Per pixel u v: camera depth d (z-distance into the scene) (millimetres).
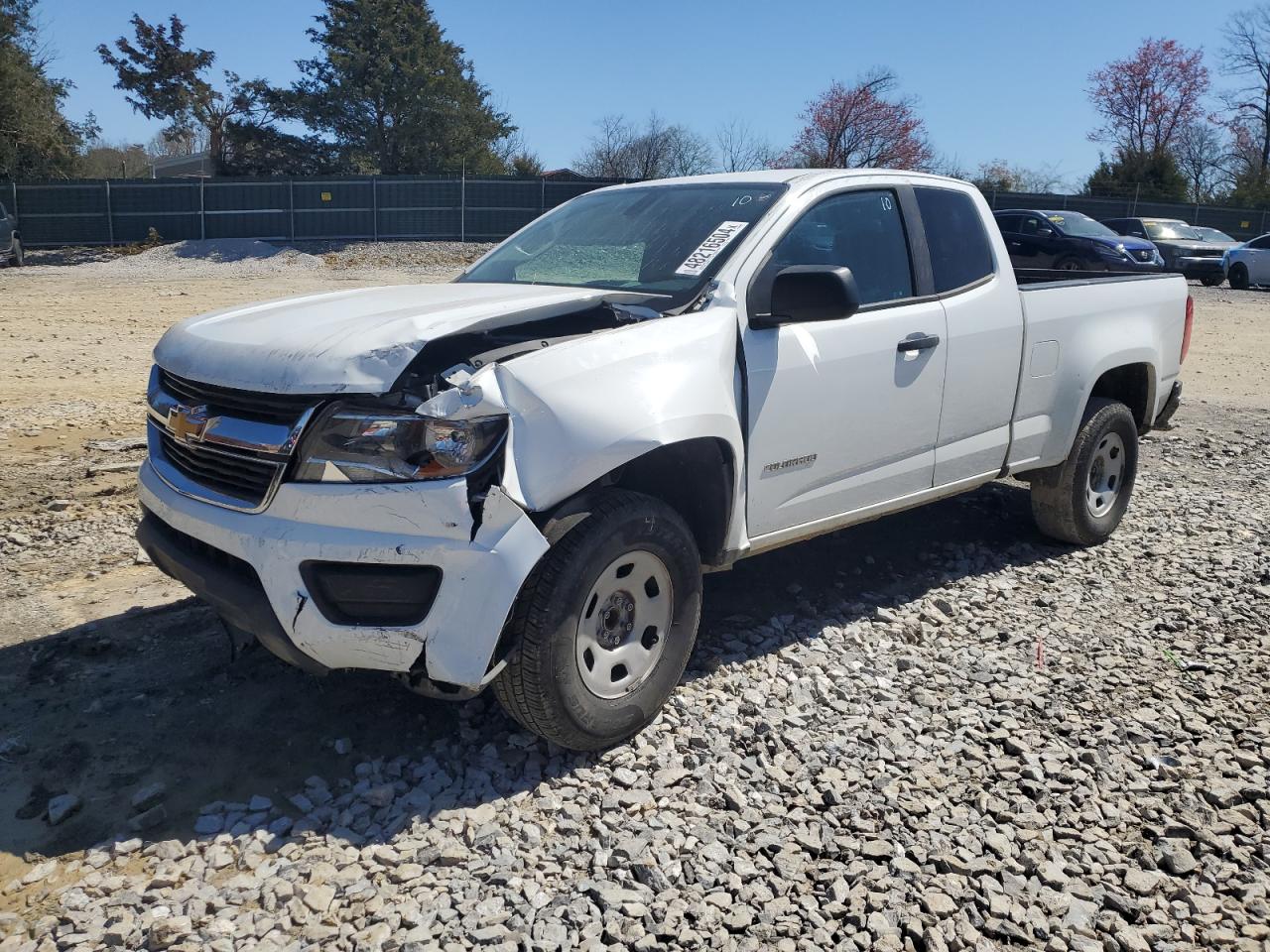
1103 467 5746
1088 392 5414
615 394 3318
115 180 31172
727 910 2770
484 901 2762
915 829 3135
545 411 3154
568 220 4867
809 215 4238
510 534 3057
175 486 3469
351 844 2988
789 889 2863
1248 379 12234
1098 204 37781
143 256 29453
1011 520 6211
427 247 31328
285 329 3420
